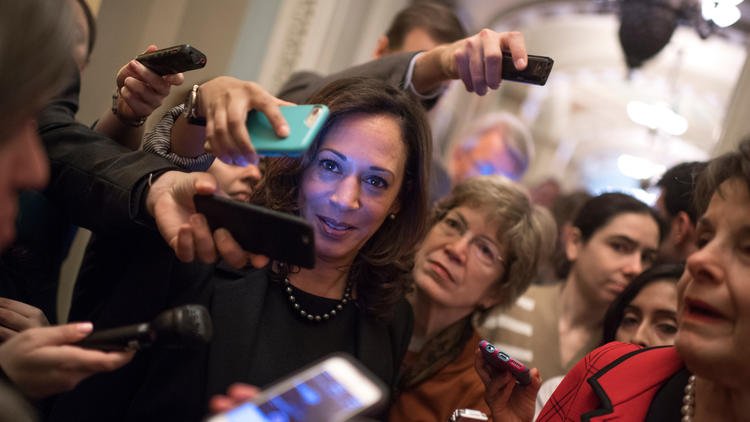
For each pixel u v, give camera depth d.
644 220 2.20
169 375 1.25
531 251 1.85
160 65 1.37
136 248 1.34
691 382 1.18
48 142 1.38
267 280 1.38
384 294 1.45
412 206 1.45
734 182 1.07
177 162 1.42
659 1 3.30
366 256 1.44
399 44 2.53
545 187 3.73
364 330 1.43
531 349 2.30
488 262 1.83
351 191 1.31
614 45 3.50
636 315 1.82
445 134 3.69
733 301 1.02
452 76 1.65
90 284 1.39
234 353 1.28
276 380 1.30
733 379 1.04
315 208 1.33
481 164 3.71
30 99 0.76
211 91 1.21
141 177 1.26
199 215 1.12
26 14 0.75
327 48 3.32
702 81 3.32
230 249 1.11
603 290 2.22
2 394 0.69
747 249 1.04
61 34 0.78
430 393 1.71
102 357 0.96
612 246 2.22
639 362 1.26
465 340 1.82
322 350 1.37
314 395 0.80
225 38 3.12
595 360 1.31
